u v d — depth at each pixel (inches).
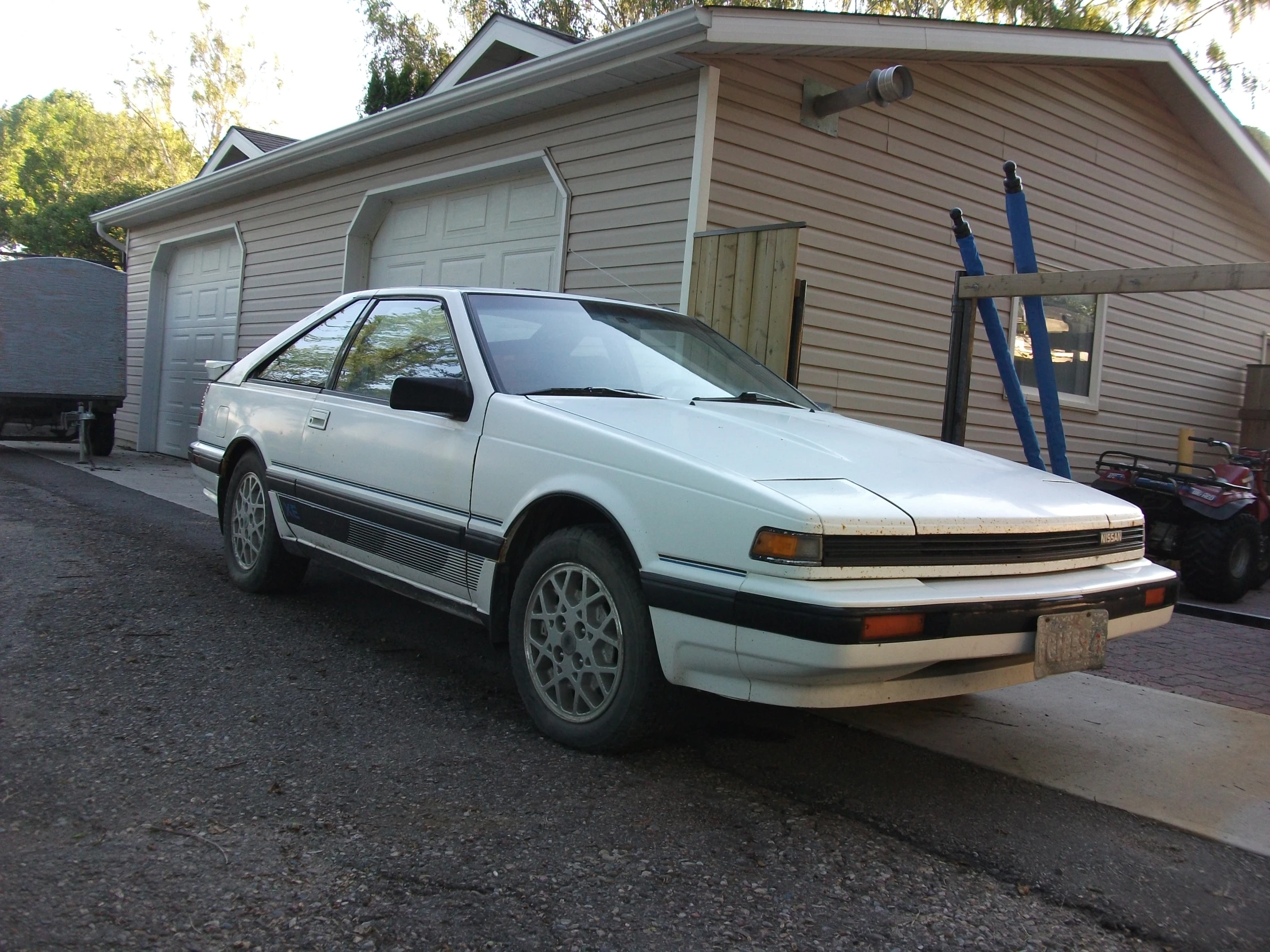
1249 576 288.2
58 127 1873.8
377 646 168.9
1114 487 289.3
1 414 482.6
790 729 141.2
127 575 210.5
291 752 120.6
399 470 153.1
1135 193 406.9
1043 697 165.3
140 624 172.4
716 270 255.6
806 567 102.3
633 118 289.7
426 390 141.6
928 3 803.4
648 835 104.2
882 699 110.5
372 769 116.9
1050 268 376.8
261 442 190.1
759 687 107.5
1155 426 436.1
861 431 146.5
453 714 137.5
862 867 100.5
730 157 272.8
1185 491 277.6
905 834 109.2
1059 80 369.7
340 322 184.9
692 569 110.5
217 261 531.5
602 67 277.0
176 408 567.2
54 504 311.4
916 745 138.5
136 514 301.0
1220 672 190.5
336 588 208.1
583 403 137.1
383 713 136.6
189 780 110.9
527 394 141.5
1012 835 110.9
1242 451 359.6
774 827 108.5
